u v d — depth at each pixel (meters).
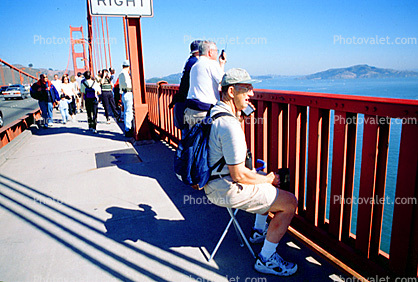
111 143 6.55
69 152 5.89
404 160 1.62
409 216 1.64
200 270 2.25
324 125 2.20
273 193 2.05
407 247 1.68
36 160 5.41
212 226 2.88
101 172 4.55
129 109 7.10
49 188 3.99
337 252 2.21
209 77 3.08
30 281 2.17
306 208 2.47
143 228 2.88
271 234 2.12
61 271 2.28
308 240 2.38
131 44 5.96
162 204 3.39
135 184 4.01
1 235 2.83
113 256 2.45
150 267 2.30
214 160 2.01
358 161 8.09
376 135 1.74
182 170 2.03
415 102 1.50
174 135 5.60
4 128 6.35
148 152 5.59
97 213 3.21
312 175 2.32
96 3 5.50
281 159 2.74
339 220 2.15
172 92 5.41
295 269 2.15
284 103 2.56
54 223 3.03
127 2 5.69
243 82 1.95
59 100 9.65
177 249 2.53
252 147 3.13
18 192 3.89
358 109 1.82
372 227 1.95
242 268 2.26
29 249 2.59
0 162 5.20
